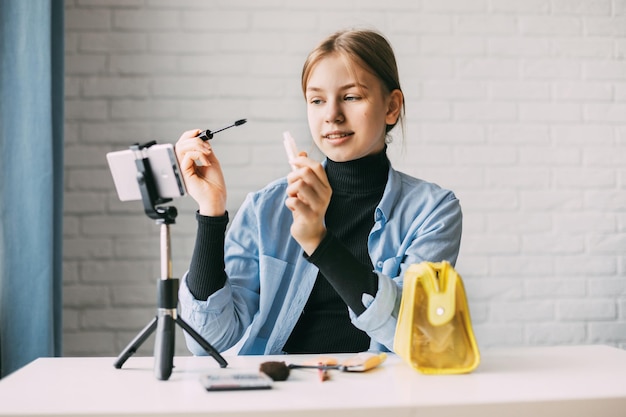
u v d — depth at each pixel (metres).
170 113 2.36
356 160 1.46
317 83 1.38
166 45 2.37
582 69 2.49
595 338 2.43
